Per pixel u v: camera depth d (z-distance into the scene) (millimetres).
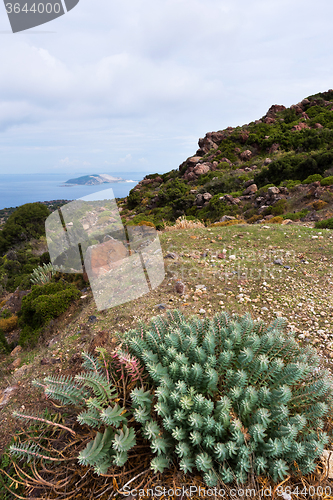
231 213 19281
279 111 53281
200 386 1577
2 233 21453
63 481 1532
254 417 1413
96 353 2689
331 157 20500
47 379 1549
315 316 3764
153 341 1862
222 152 42719
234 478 1288
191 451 1387
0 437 2445
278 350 1908
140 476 1436
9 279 14656
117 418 1385
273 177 23797
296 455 1326
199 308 4027
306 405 1625
